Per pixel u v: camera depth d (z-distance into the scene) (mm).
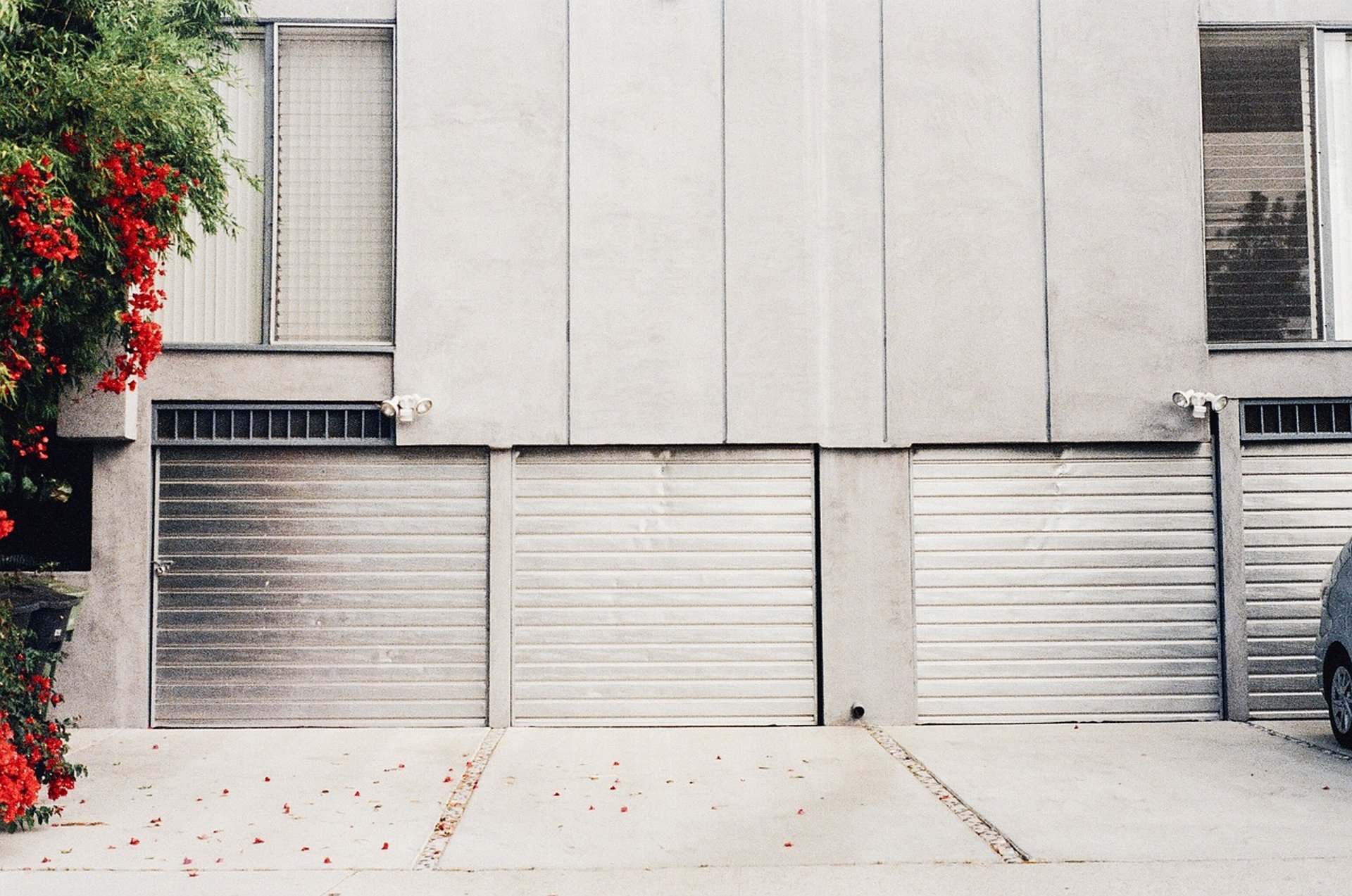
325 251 10312
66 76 7078
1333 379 10320
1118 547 10289
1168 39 10391
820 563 10188
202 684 9977
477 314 10094
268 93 10297
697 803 7531
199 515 10047
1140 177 10328
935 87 10305
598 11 10227
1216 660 10266
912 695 10117
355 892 5816
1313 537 10320
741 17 10266
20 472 10055
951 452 10305
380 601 10070
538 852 6508
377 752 9055
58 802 7469
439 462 10148
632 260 10148
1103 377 10242
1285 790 7785
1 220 6492
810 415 10148
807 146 10250
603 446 10219
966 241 10258
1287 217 10609
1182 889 5785
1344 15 10617
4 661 6902
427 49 10188
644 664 10109
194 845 6609
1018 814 7211
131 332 7707
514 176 10156
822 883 5938
